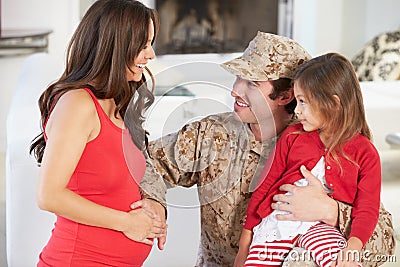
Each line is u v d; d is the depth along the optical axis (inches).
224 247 91.3
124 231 81.7
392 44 229.5
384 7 254.5
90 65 80.4
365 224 79.7
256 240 83.4
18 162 103.7
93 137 79.4
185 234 107.0
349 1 253.0
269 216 84.2
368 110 186.2
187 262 107.8
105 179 80.7
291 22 266.7
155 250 107.0
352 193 82.9
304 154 84.4
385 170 185.3
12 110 122.3
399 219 146.5
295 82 84.0
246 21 267.1
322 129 83.9
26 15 222.1
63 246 81.0
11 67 214.4
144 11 81.0
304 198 81.7
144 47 81.0
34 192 104.4
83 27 81.0
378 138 189.9
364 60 231.0
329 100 81.9
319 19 252.4
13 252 105.3
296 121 90.1
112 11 79.7
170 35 264.5
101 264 81.5
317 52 253.9
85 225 80.8
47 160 76.2
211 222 90.7
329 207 81.7
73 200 77.2
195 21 265.3
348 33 254.8
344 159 82.7
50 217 105.1
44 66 156.3
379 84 209.3
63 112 77.3
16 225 104.7
